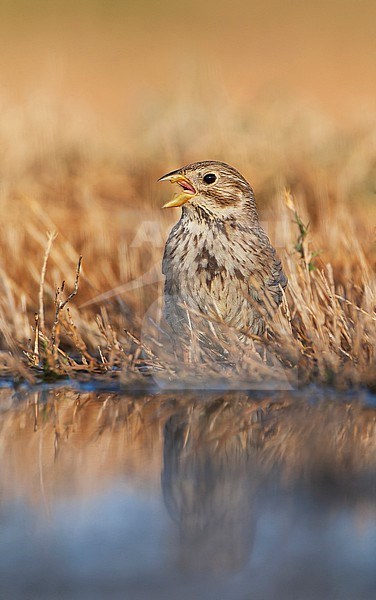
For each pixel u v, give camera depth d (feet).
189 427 30.76
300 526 22.15
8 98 72.23
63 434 30.01
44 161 64.49
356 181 57.62
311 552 20.75
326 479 25.48
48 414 32.60
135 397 34.99
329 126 68.44
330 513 22.90
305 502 23.63
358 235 49.57
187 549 20.93
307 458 27.35
